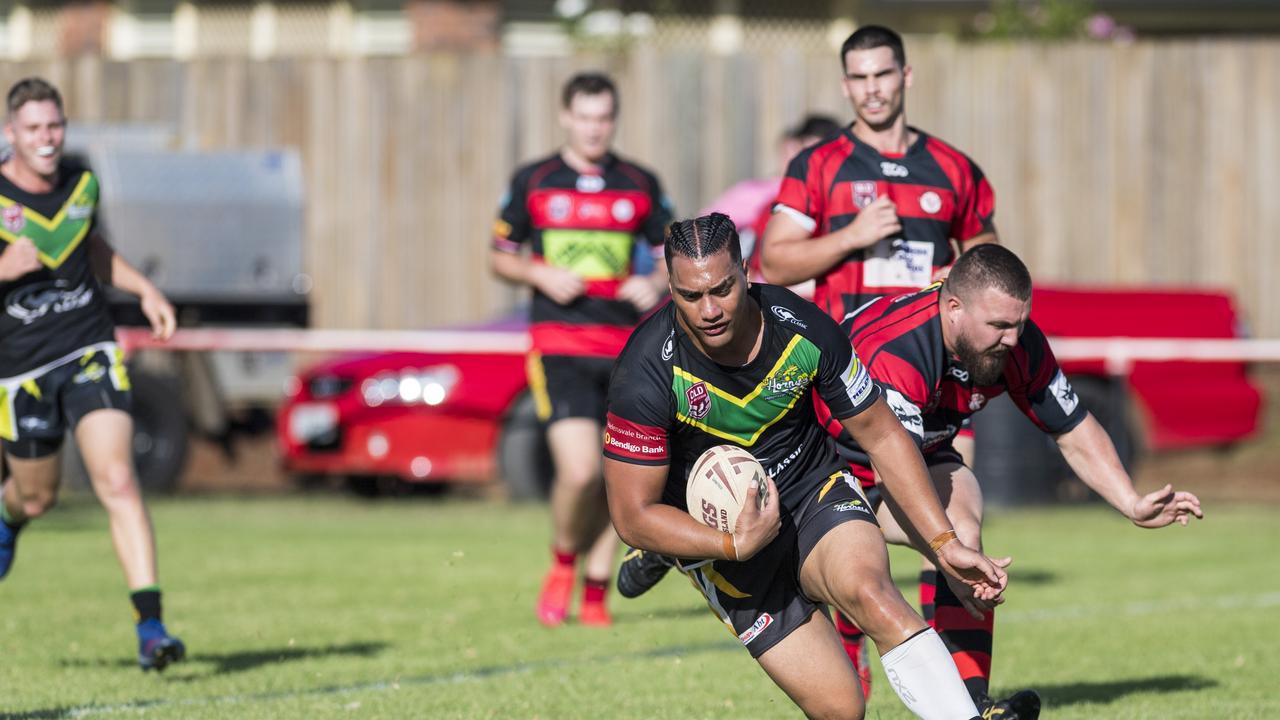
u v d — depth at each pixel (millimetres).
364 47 79062
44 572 34750
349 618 28656
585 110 29859
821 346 15883
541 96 62219
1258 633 27484
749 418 16094
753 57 62281
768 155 62406
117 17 80625
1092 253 62938
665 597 32344
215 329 52719
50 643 25922
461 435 46562
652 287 29266
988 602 17281
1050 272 62938
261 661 24328
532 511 46719
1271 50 62812
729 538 15328
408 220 62250
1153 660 24875
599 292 29562
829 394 16109
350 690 21969
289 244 53125
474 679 22922
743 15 78438
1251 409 50344
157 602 22875
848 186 21328
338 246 62219
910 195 21312
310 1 79938
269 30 80188
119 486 23312
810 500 16641
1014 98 62750
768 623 16391
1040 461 48312
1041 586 33688
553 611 28359
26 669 23578
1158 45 62875
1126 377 48906
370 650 25359
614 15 77688
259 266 52812
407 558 37375
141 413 48875
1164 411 49375
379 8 79000
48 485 24406
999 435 48125
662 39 78188
